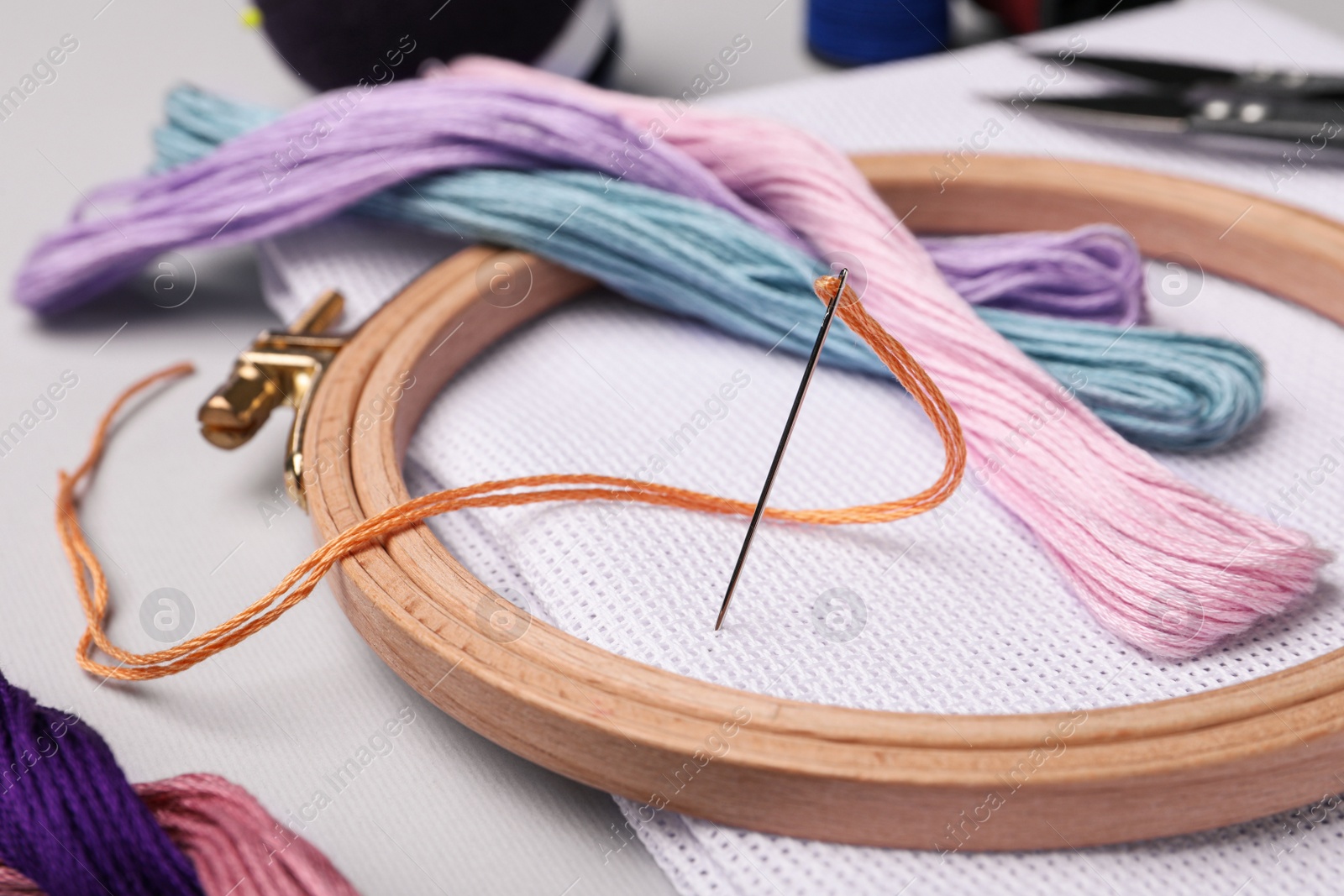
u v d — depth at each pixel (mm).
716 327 987
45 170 1262
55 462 944
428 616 683
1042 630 731
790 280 908
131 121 1346
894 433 876
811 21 1467
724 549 772
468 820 709
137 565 860
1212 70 1153
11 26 1514
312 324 942
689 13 1576
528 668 653
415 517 734
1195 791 621
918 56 1426
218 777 673
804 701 662
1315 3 1546
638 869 690
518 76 1073
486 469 832
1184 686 694
